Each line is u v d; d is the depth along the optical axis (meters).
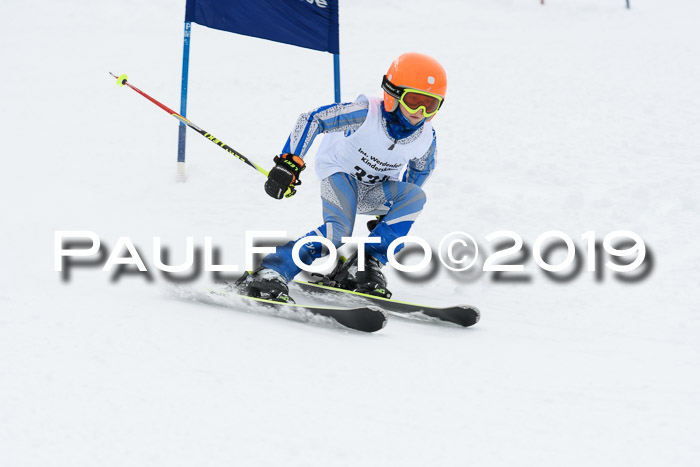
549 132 31.78
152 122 34.47
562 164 28.03
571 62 44.91
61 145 31.02
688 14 67.75
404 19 62.78
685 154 28.75
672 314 15.91
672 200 23.83
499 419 9.80
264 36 25.95
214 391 9.96
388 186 16.38
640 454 8.89
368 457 8.43
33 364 10.40
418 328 14.61
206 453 8.25
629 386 11.46
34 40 53.25
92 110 36.69
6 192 24.69
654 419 10.05
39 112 36.44
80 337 11.70
